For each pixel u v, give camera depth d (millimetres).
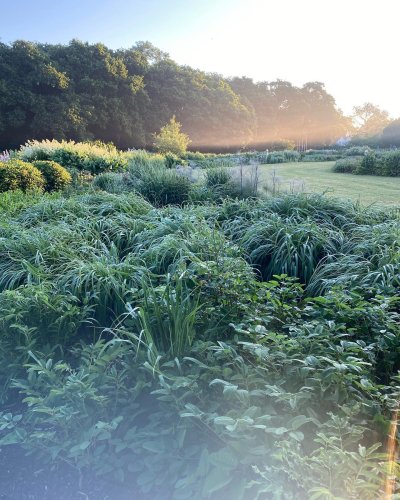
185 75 57375
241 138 60000
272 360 1868
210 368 1763
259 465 1432
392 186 13273
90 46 50969
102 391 1941
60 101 44031
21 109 43875
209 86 60219
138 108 51281
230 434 1440
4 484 1779
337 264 3459
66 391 1824
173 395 1657
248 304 2379
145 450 1783
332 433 1461
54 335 2445
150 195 7277
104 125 47688
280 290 2559
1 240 3740
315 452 1433
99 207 5250
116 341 2008
